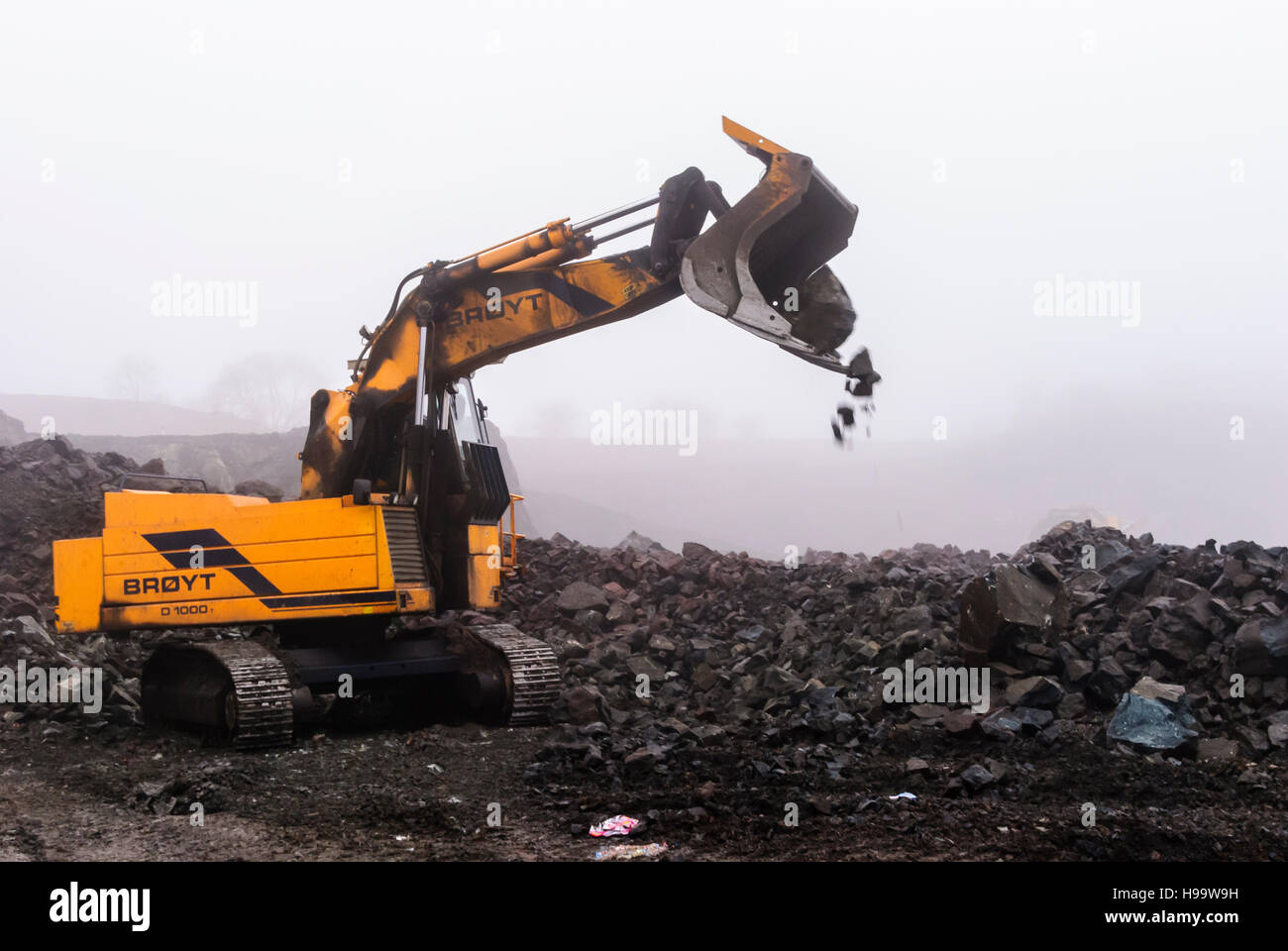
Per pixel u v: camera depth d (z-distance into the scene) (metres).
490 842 6.57
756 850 6.29
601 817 7.04
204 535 10.23
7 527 16.06
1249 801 7.56
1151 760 8.57
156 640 11.34
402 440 10.40
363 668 10.12
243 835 6.80
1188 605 10.41
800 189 8.43
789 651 12.24
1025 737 9.28
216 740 9.68
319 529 9.83
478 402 11.46
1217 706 9.40
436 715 10.95
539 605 15.12
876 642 12.02
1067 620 10.88
